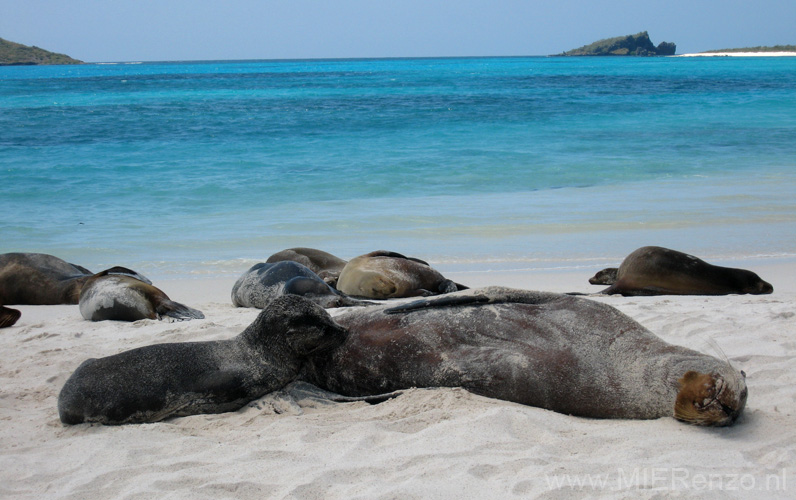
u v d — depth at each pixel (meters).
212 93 57.16
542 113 34.91
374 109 38.53
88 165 20.64
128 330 7.69
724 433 4.09
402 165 20.27
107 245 12.63
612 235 12.74
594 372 4.39
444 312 5.05
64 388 4.92
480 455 3.87
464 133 27.48
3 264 10.32
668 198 15.70
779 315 7.19
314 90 60.44
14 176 18.91
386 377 5.01
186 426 4.77
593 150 22.78
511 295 5.02
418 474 3.69
